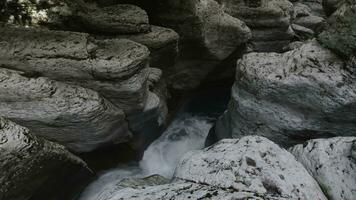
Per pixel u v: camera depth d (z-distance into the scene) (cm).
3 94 815
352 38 925
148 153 1247
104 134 954
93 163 1003
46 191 803
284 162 675
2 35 941
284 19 2008
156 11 1441
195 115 1633
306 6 2789
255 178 620
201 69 1661
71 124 877
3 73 831
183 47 1538
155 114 1168
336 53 986
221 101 1794
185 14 1440
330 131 969
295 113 998
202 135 1446
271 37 2038
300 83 961
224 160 668
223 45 1642
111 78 934
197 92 1789
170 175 1151
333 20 1010
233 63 1809
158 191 610
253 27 1994
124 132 1054
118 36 1191
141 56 985
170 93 1521
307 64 996
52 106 845
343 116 930
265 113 1044
